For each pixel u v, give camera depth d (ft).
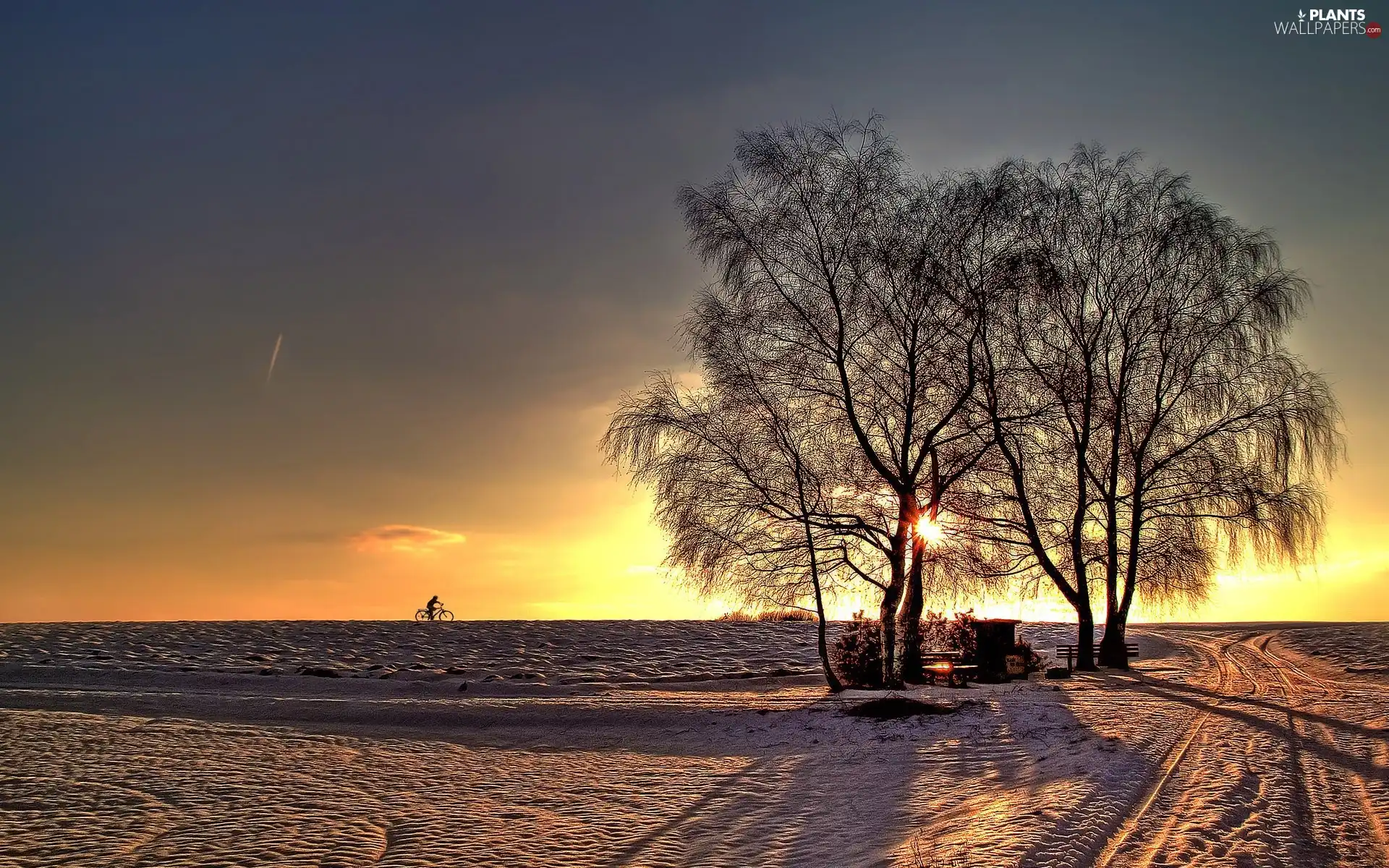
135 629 157.17
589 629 160.97
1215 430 104.01
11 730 71.00
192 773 55.83
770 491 82.79
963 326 82.79
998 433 83.92
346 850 37.73
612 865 34.53
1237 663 115.03
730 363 84.02
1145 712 63.36
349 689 98.63
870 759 53.88
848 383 84.12
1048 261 92.94
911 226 83.76
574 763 59.36
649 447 83.25
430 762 60.70
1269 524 100.99
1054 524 104.37
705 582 82.33
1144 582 108.78
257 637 147.13
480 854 36.55
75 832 41.55
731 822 40.63
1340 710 63.77
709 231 84.79
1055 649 146.61
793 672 113.91
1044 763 47.16
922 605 86.84
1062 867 28.60
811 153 85.15
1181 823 33.45
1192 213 102.58
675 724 74.54
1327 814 34.58
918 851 32.27
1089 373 101.96
